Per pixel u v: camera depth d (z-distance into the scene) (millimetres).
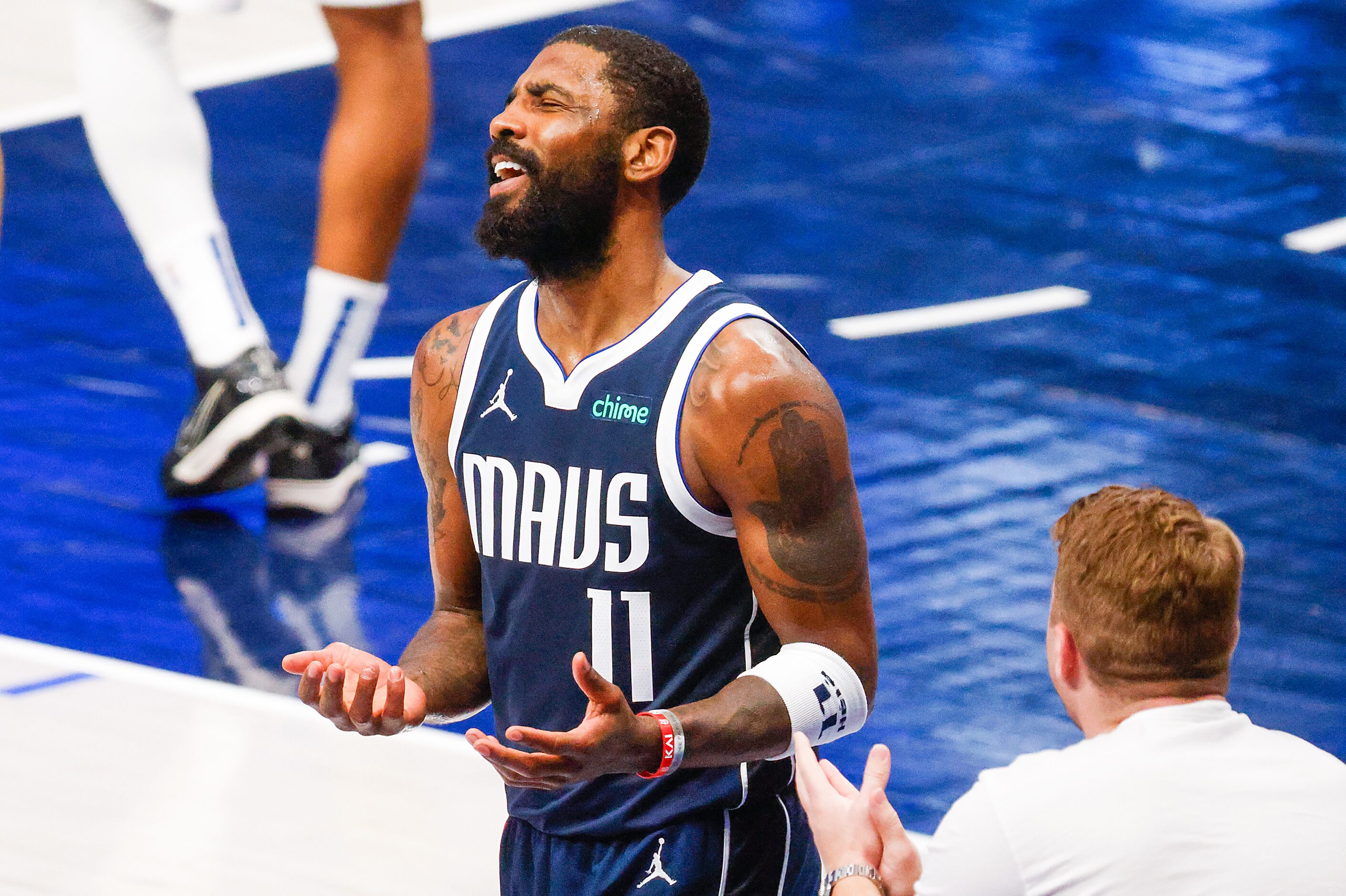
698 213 18844
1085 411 14758
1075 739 10008
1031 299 16969
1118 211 18875
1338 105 21578
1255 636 11188
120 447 14680
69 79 24109
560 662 5715
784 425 5367
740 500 5434
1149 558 4770
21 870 8586
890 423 14531
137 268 18422
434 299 17219
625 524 5520
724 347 5461
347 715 5344
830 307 16797
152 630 11633
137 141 13336
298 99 22844
